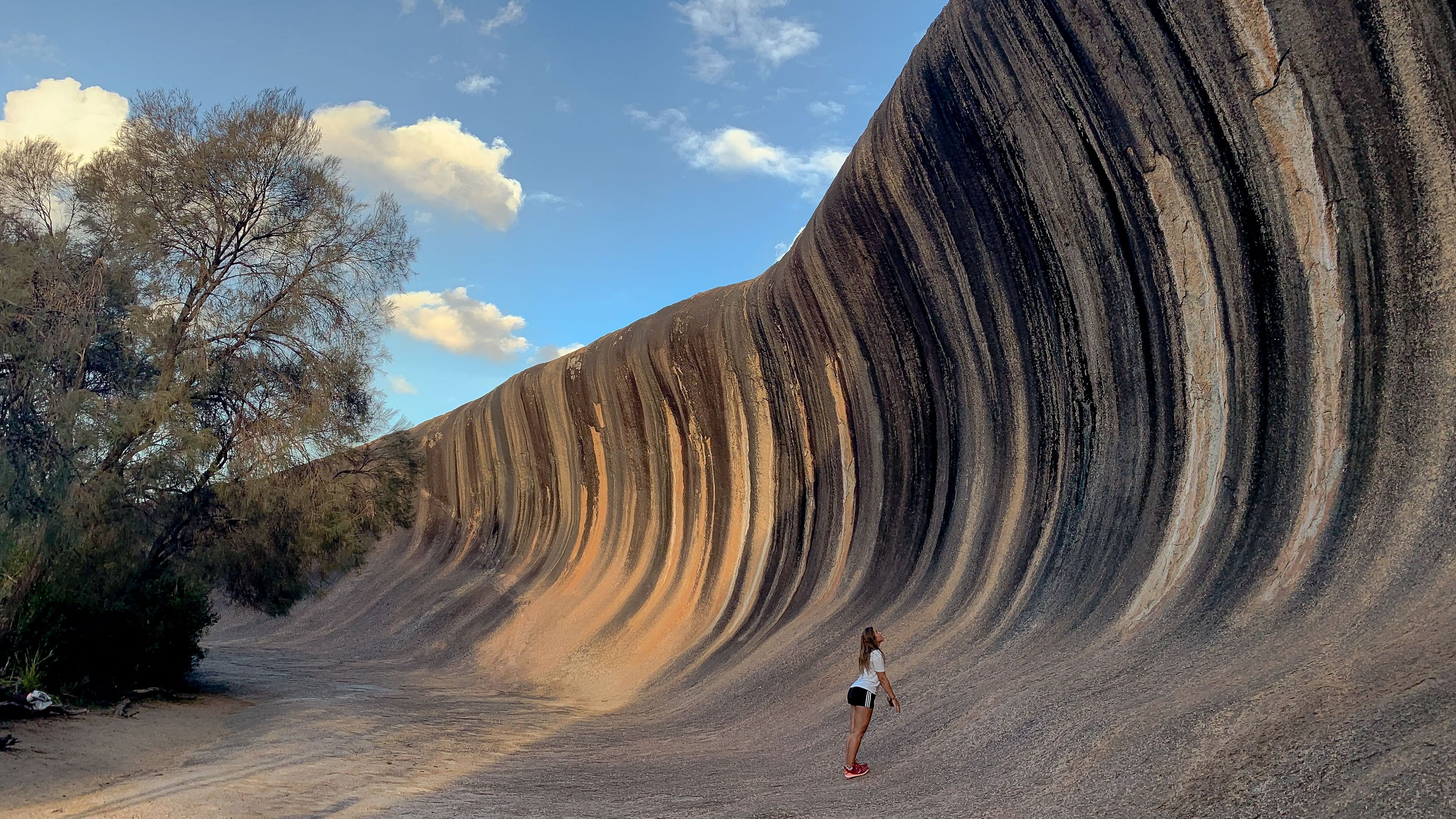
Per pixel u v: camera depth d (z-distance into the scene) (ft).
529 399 108.06
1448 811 12.12
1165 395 34.17
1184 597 27.53
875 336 55.47
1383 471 23.71
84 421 43.27
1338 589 22.00
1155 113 32.83
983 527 44.27
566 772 34.35
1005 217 42.06
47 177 48.88
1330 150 26.96
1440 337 23.66
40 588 43.29
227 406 53.88
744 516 72.49
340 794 28.89
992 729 26.07
